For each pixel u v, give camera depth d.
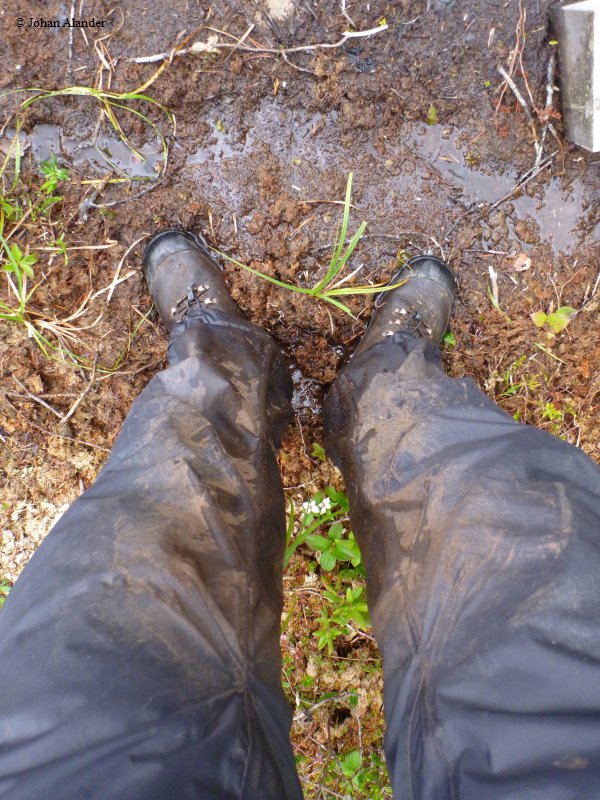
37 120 1.34
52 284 1.39
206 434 0.97
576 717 0.67
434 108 1.37
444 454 0.95
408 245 1.44
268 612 0.91
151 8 1.26
